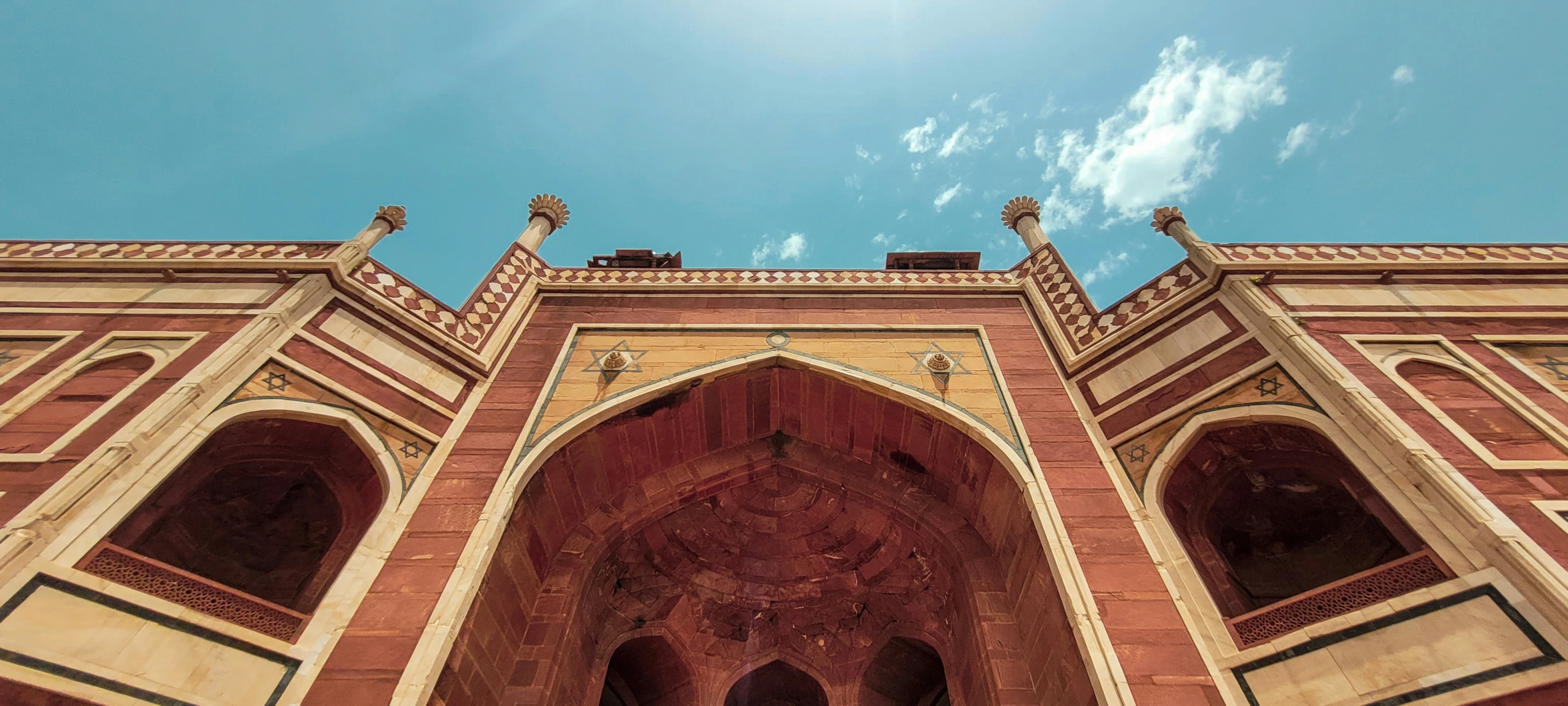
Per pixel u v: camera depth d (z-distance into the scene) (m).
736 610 10.12
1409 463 5.71
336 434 7.21
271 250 8.70
